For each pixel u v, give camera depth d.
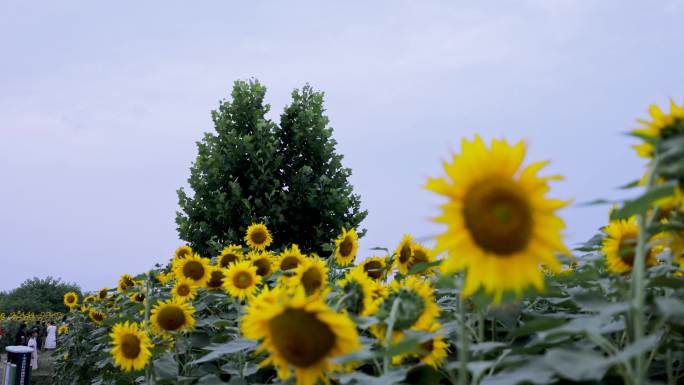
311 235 19.75
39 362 21.55
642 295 2.03
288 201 19.80
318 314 2.14
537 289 2.04
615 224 2.96
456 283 2.31
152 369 4.94
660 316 2.45
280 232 19.91
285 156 21.48
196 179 20.30
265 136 21.23
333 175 21.56
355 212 20.94
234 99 22.00
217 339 4.57
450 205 1.94
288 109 22.41
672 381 2.68
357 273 3.11
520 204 1.89
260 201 19.47
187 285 6.21
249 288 5.06
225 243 18.81
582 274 3.11
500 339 3.71
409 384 2.73
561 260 2.90
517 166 1.92
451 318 3.14
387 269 4.52
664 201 2.04
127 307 8.06
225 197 20.09
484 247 1.90
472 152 1.93
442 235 1.93
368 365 3.78
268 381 4.60
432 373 2.79
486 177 1.93
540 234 1.88
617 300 2.75
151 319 5.23
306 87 22.88
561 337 2.41
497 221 1.88
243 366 4.33
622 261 2.91
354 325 2.31
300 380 2.20
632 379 1.95
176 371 5.14
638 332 2.00
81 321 12.78
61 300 48.72
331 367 2.44
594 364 1.85
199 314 6.55
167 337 5.29
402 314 2.62
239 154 20.38
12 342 29.67
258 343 3.40
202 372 5.25
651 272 2.90
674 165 1.94
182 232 19.70
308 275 3.84
